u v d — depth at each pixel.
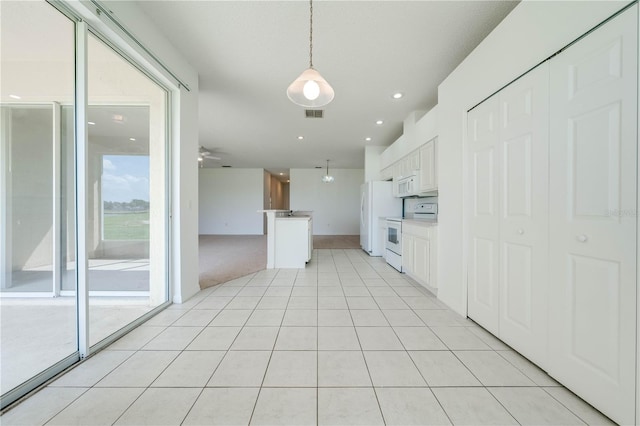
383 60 2.55
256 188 9.48
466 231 2.22
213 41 2.29
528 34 1.55
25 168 2.29
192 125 2.74
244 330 2.02
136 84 2.42
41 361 1.56
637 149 1.02
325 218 9.54
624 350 1.07
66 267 2.23
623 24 1.06
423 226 3.04
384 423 1.12
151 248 2.63
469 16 1.96
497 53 1.81
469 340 1.86
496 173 1.84
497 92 1.82
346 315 2.32
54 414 1.16
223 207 9.51
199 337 1.90
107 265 2.62
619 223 1.08
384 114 4.02
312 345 1.79
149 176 2.61
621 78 1.07
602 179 1.15
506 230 1.76
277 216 4.66
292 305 2.57
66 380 1.40
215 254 5.49
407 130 4.10
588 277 1.21
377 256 5.36
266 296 2.85
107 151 2.57
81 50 1.60
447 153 2.49
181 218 2.60
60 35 1.92
